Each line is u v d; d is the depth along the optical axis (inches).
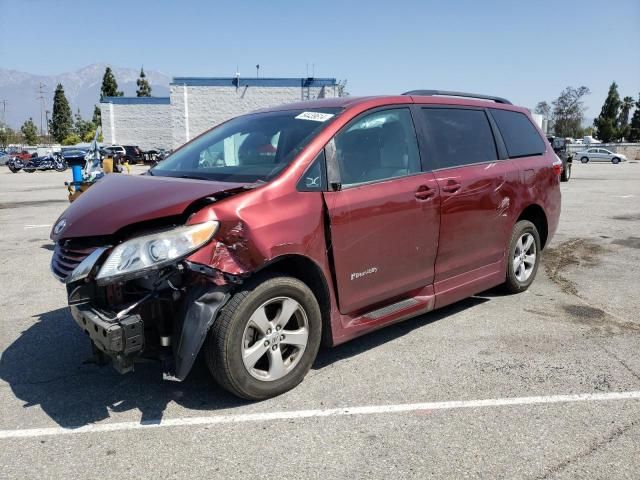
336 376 152.4
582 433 122.7
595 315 203.0
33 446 120.2
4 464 113.6
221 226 125.6
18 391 146.4
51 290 245.6
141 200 130.6
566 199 600.1
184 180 146.7
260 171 145.0
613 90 3725.4
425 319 199.0
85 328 125.5
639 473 108.2
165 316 128.8
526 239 223.5
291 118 165.3
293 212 136.1
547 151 234.8
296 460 113.8
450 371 155.2
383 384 147.4
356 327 154.6
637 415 130.6
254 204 130.9
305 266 144.1
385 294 161.6
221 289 126.2
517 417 130.0
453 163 183.2
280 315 138.1
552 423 127.1
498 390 143.6
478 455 114.8
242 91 1229.1
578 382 148.0
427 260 171.9
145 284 128.3
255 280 133.0
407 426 126.6
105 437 123.4
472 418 129.8
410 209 162.2
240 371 131.3
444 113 187.5
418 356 165.6
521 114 229.3
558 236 367.2
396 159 165.3
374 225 153.0
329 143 148.8
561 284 246.1
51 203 615.8
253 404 137.4
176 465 112.7
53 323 200.5
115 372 157.2
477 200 187.3
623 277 259.1
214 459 114.6
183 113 1230.3
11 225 440.5
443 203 173.2
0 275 272.8
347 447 118.3
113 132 2005.4
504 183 200.8
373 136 161.3
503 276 211.9
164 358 129.9
